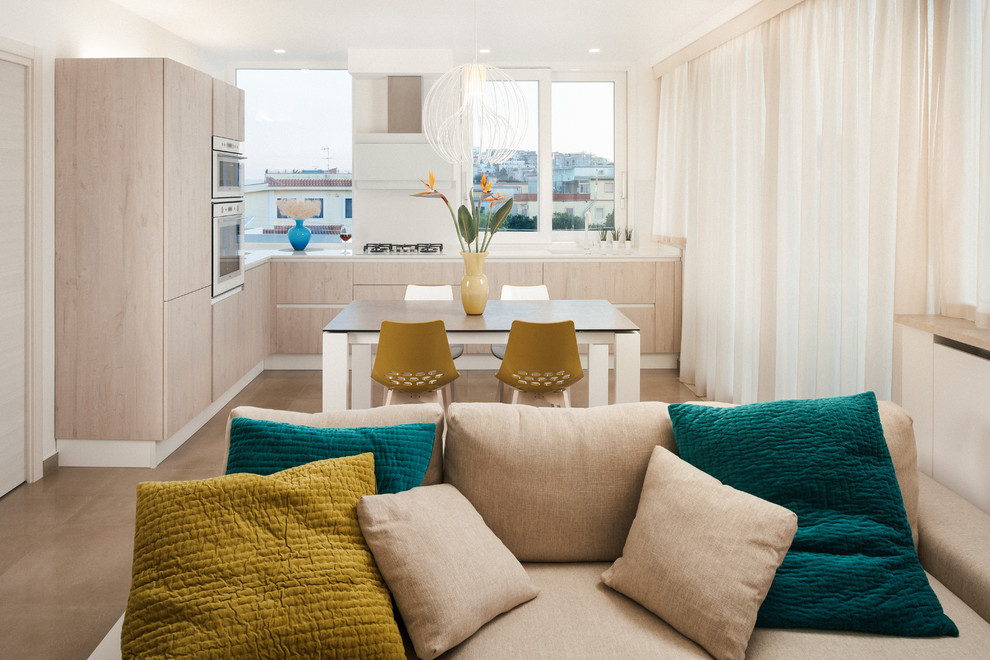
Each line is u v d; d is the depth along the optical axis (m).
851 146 3.89
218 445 4.82
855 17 3.87
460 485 2.29
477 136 7.31
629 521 2.28
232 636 1.64
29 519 3.66
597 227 7.57
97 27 4.77
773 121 4.72
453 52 6.79
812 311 4.29
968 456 2.66
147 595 1.70
